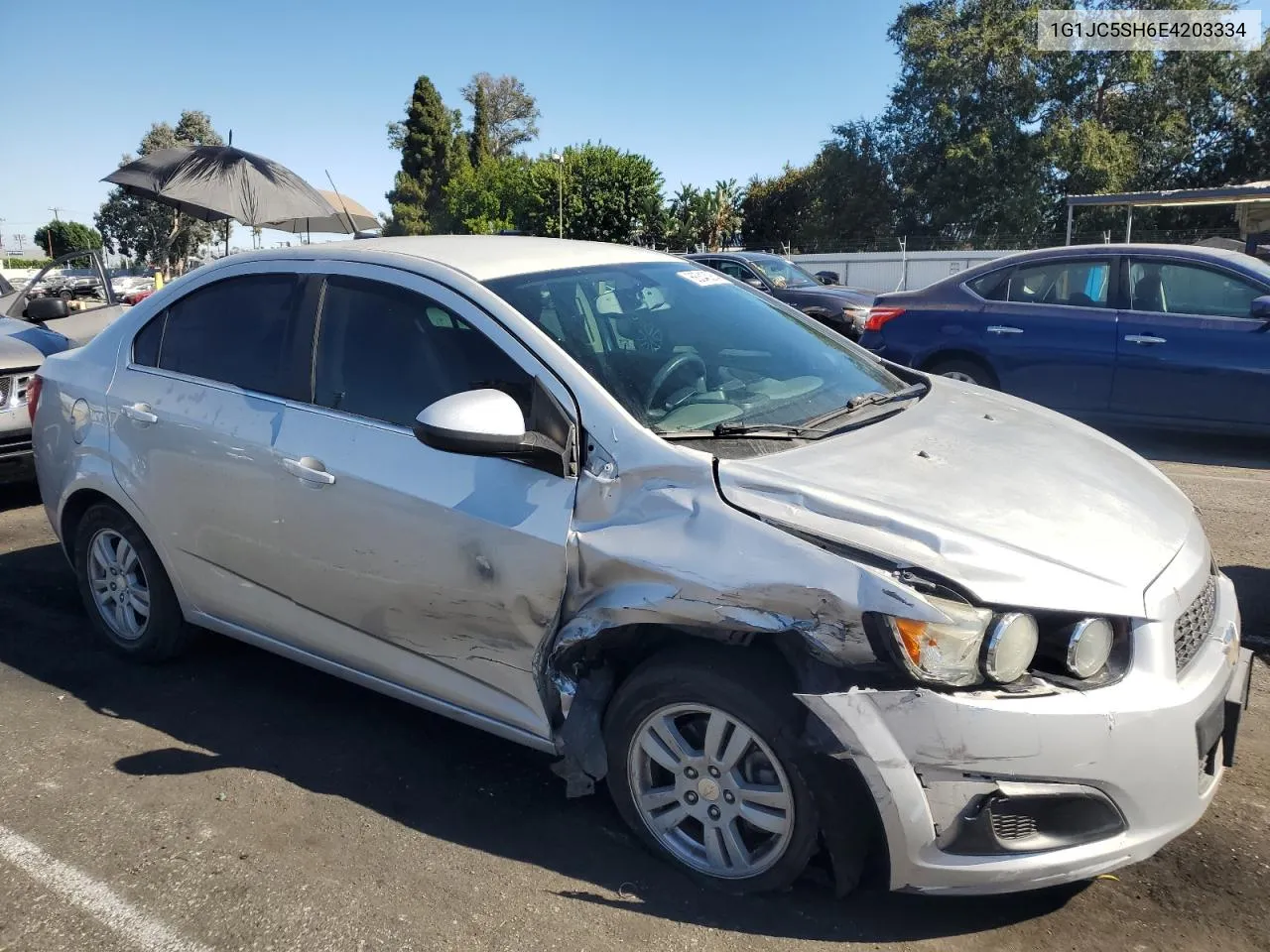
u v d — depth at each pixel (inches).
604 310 129.0
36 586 203.5
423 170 2672.2
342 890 109.0
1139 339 294.4
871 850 101.4
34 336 276.5
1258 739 135.6
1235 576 196.1
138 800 126.8
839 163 1676.9
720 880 106.3
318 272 138.8
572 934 101.3
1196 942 98.7
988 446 119.7
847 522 97.0
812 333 152.3
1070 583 93.7
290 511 131.6
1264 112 1486.2
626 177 1660.9
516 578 111.2
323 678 161.3
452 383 121.4
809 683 95.5
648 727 108.0
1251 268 285.0
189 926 103.8
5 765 135.7
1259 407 281.3
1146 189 1525.6
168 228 1964.8
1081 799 92.7
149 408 150.3
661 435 108.7
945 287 334.0
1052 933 100.3
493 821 121.6
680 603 99.8
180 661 167.3
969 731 90.0
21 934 103.1
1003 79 1487.5
